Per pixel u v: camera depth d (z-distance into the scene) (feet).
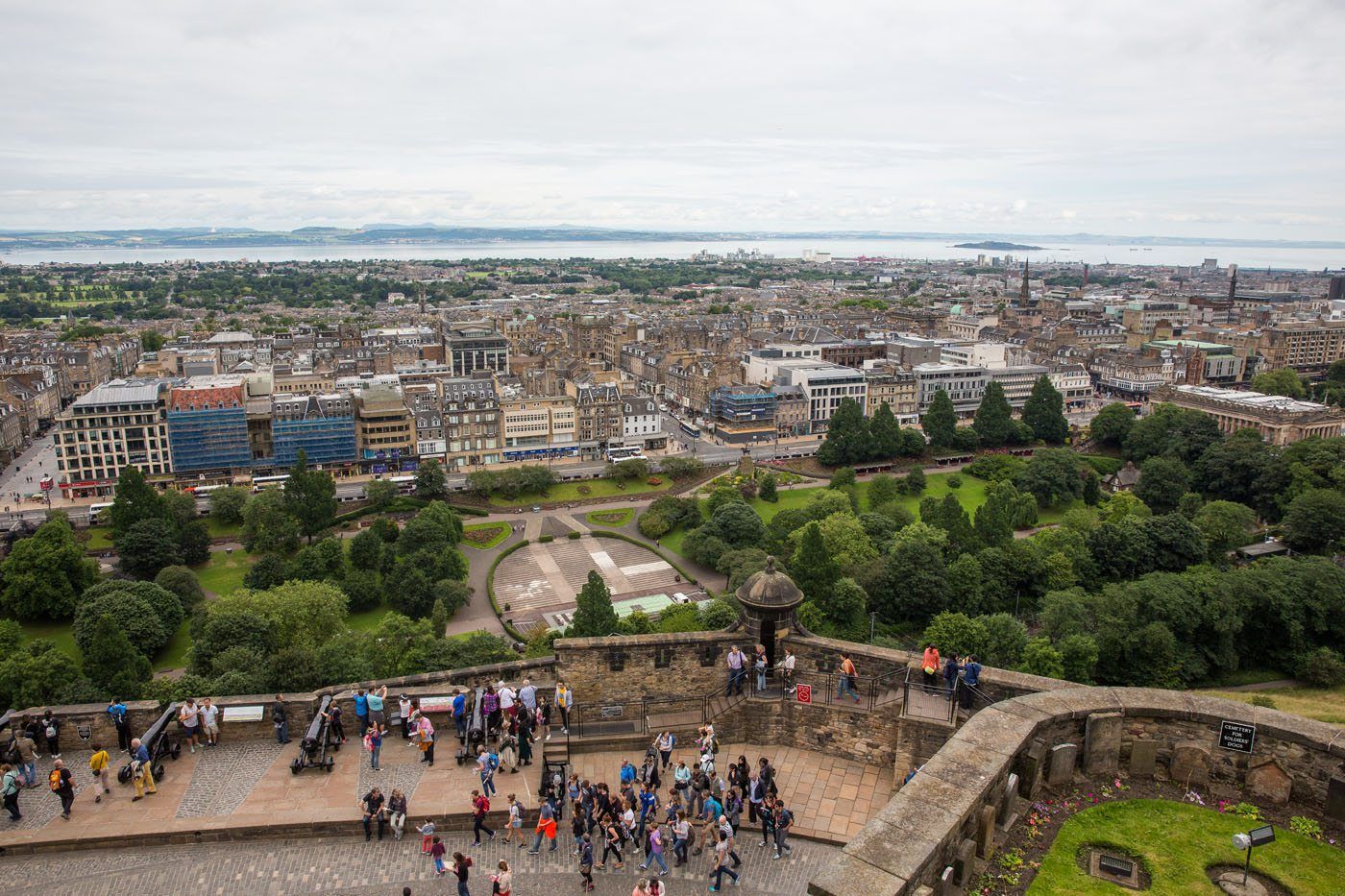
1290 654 561.43
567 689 186.19
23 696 442.09
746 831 163.73
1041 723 127.54
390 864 157.69
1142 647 526.57
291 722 194.80
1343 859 113.19
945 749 120.67
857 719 179.01
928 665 175.52
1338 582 572.92
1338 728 123.75
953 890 106.52
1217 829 119.24
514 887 152.76
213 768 182.09
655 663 194.70
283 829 163.84
